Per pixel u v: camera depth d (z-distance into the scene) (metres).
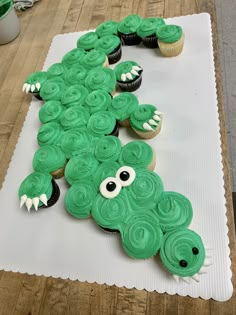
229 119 1.35
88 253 0.71
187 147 0.81
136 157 0.77
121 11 1.21
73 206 0.74
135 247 0.66
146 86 0.96
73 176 0.78
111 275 0.67
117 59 1.05
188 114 0.87
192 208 0.71
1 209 0.82
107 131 0.85
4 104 1.05
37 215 0.79
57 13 1.29
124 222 0.70
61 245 0.74
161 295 0.63
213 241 0.67
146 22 1.03
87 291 0.67
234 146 1.29
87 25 1.20
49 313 0.66
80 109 0.91
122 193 0.73
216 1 1.60
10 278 0.72
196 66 0.96
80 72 0.99
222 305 0.60
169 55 1.00
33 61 1.15
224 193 0.73
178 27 0.99
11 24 1.21
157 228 0.67
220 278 0.62
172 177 0.77
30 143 0.92
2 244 0.77
